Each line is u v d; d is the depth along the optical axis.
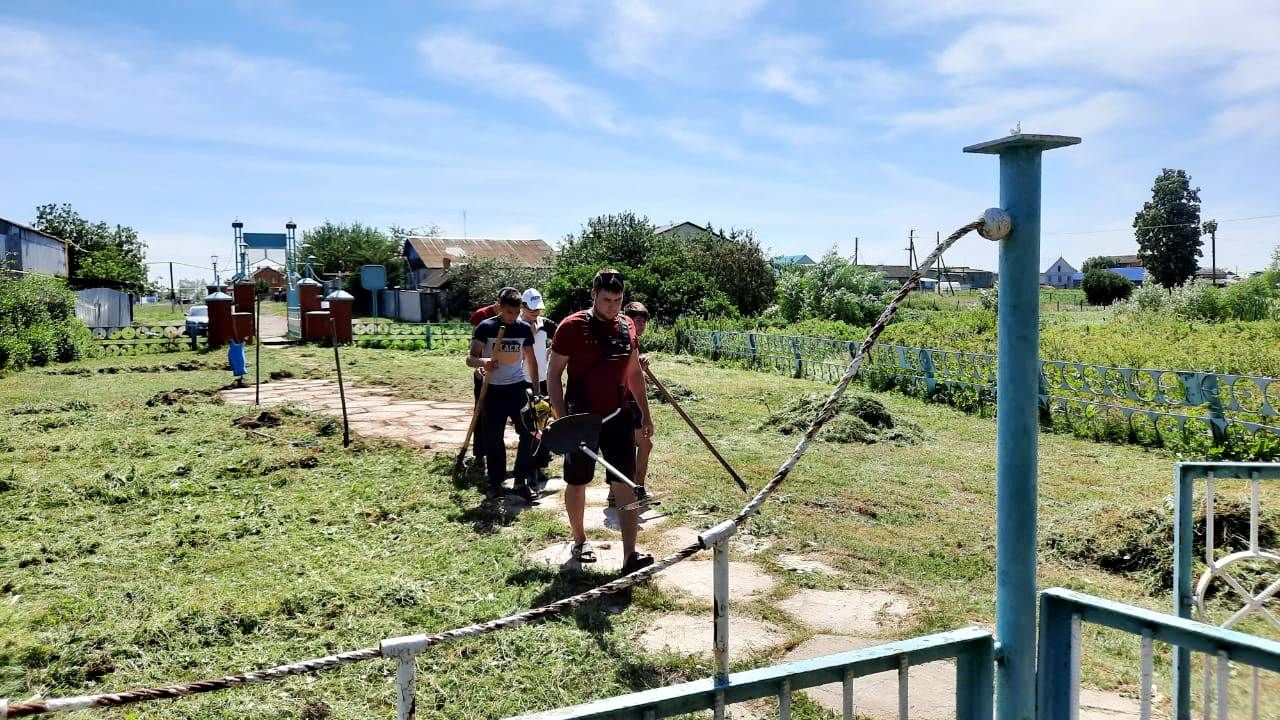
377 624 4.18
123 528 5.92
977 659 1.97
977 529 6.05
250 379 16.03
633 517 4.84
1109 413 10.22
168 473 7.43
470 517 6.13
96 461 7.98
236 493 6.88
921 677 3.68
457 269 43.53
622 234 31.62
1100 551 5.33
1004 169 1.93
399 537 5.70
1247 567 4.79
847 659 1.83
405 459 8.09
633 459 4.91
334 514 6.24
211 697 3.44
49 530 5.85
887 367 14.30
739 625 4.20
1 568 5.07
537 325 7.52
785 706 1.79
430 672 3.63
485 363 6.70
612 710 1.65
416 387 14.99
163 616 4.25
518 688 3.49
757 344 18.73
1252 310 29.31
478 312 7.21
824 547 5.48
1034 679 1.99
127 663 3.77
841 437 9.32
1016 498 1.95
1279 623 2.78
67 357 20.45
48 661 3.78
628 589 4.58
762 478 7.42
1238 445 8.84
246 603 4.38
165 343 23.58
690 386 14.70
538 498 6.71
